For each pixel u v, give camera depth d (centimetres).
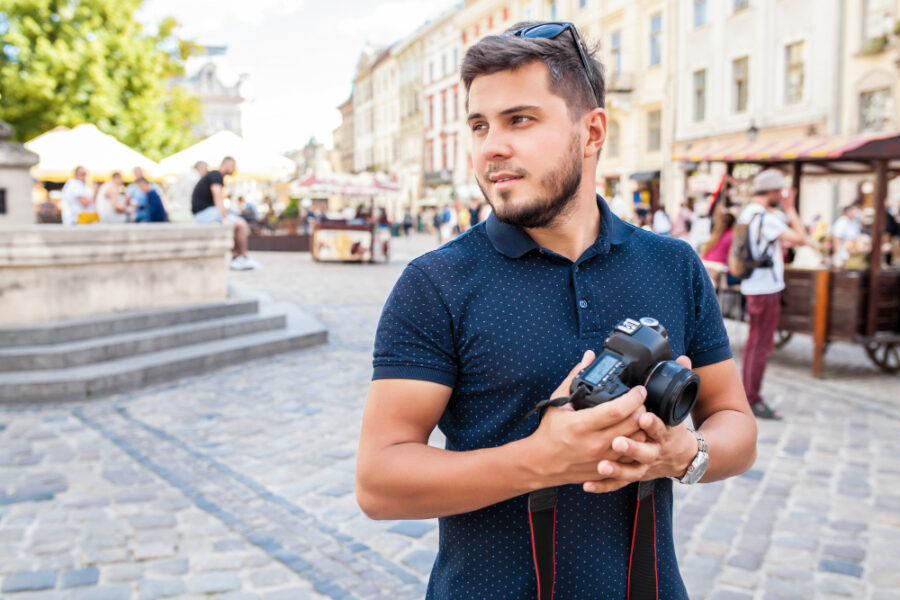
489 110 112
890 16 1734
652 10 2661
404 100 5875
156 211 1180
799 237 542
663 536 125
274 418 545
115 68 2223
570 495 116
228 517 371
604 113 120
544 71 111
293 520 369
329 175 2356
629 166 2836
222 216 1259
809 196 1903
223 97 9200
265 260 2052
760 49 2159
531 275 119
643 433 97
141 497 395
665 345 102
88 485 411
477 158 117
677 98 2545
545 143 112
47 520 365
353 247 1945
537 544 113
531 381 115
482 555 117
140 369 625
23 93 2012
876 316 687
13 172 895
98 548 336
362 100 7356
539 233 122
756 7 2167
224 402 588
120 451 466
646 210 1861
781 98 2102
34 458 452
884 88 1756
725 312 797
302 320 905
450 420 122
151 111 2302
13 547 336
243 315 823
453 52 4712
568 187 114
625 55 2817
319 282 1438
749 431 126
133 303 718
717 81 2342
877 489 414
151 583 306
